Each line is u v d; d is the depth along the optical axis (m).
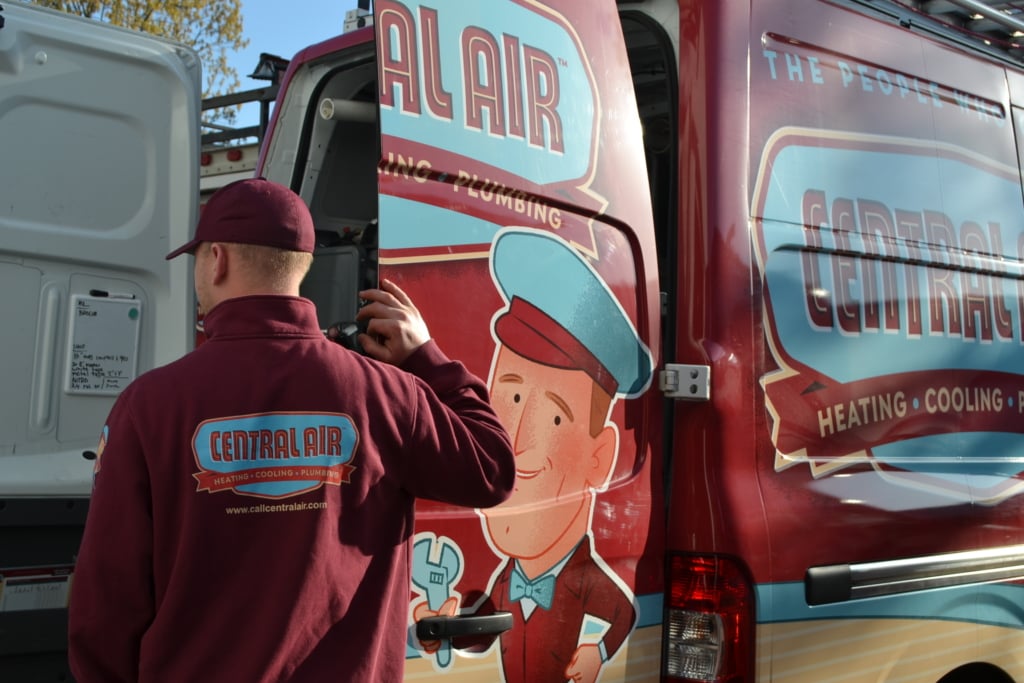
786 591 2.78
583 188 2.62
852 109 3.27
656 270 2.78
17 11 2.96
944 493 3.31
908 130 3.47
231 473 1.71
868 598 3.00
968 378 3.55
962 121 3.71
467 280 2.34
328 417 1.79
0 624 2.66
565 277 2.55
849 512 2.98
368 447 1.83
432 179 2.30
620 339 2.67
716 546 2.69
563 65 2.62
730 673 2.69
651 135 3.74
